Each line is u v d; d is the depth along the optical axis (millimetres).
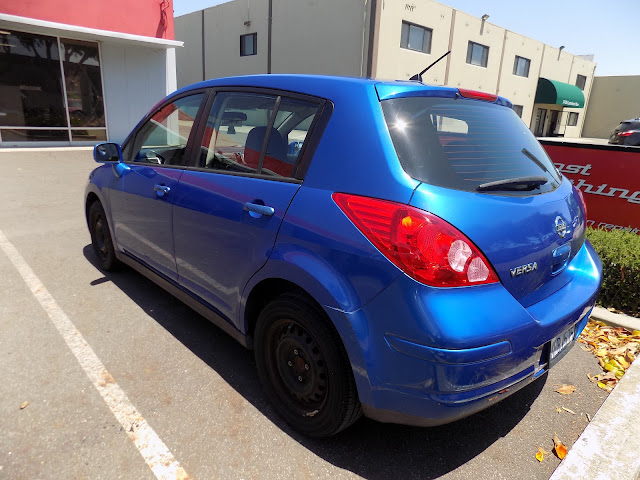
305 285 2059
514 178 2188
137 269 3703
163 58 13992
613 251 3770
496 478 2111
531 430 2441
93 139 13273
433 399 1794
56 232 5465
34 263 4457
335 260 1961
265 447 2229
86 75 12758
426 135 2047
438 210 1797
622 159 4871
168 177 3062
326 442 2285
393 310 1800
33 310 3492
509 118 2645
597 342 3344
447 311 1731
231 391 2637
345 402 2057
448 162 2016
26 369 2740
